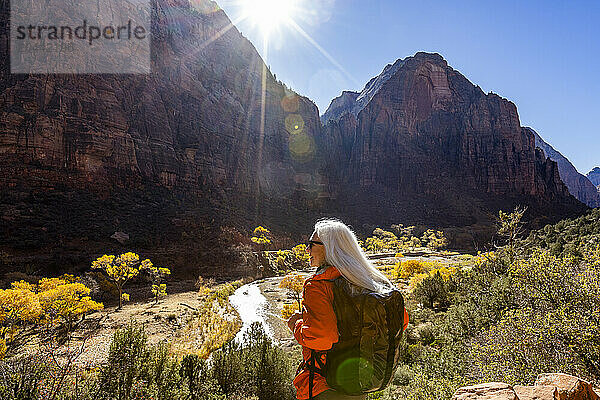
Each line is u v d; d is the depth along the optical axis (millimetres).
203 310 31109
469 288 17766
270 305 35562
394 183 172500
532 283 8242
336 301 1686
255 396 7727
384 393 7910
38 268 45781
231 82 156125
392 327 1680
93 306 22125
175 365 7043
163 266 55125
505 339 7043
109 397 5023
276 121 171250
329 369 1687
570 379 3078
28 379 4457
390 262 70500
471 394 2834
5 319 16000
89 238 58344
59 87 78875
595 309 6395
